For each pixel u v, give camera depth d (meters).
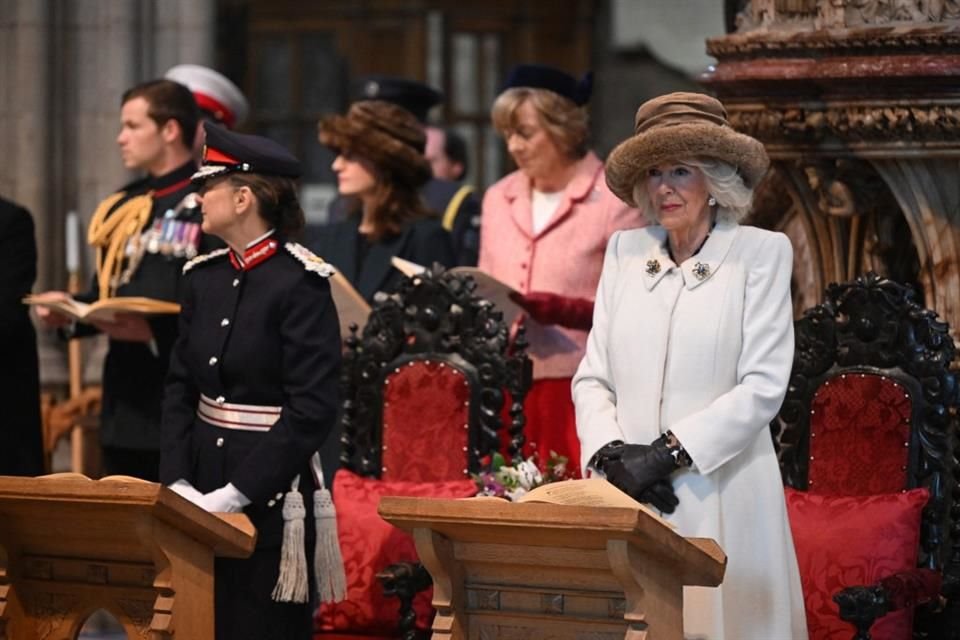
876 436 13.66
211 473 13.27
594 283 17.42
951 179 14.85
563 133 17.41
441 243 18.19
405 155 18.03
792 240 16.98
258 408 13.26
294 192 13.52
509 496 13.51
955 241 14.88
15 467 17.73
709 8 35.28
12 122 23.22
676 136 11.91
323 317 13.25
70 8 23.27
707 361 12.20
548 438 17.23
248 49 34.62
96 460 21.55
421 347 15.23
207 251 17.89
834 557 13.30
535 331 17.31
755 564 12.23
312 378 13.09
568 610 11.11
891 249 15.92
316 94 35.88
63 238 23.30
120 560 12.25
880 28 14.42
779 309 12.22
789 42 14.82
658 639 10.70
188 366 13.52
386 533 14.66
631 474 11.92
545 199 17.83
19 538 12.47
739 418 11.97
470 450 14.94
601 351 12.79
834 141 15.03
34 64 23.05
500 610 11.34
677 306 12.35
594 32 36.12
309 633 13.53
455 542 11.30
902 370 13.66
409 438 15.12
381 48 35.75
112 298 17.55
